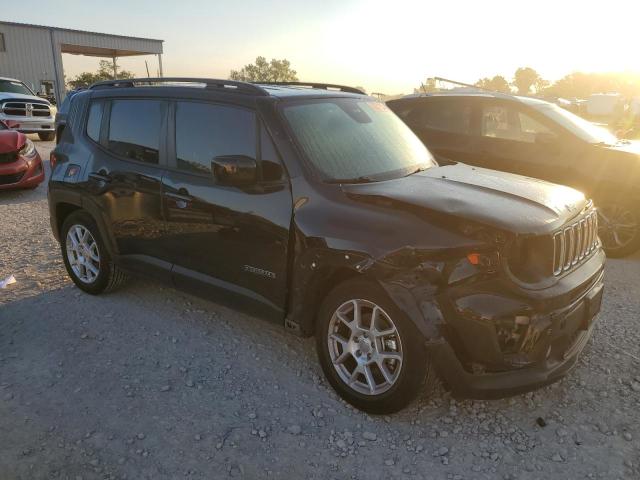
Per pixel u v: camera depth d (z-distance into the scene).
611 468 2.79
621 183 5.89
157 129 4.16
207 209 3.76
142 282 5.21
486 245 2.79
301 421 3.16
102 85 4.84
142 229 4.26
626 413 3.23
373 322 3.10
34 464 2.79
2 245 6.42
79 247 4.89
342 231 3.11
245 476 2.73
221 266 3.80
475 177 3.72
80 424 3.11
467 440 3.00
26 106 17.42
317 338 3.39
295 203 3.36
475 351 2.82
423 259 2.85
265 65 64.88
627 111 29.97
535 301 2.78
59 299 4.82
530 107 6.50
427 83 8.64
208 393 3.42
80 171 4.65
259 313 3.66
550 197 3.32
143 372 3.65
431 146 7.08
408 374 2.94
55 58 35.38
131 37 38.50
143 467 2.78
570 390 3.46
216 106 3.83
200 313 4.55
